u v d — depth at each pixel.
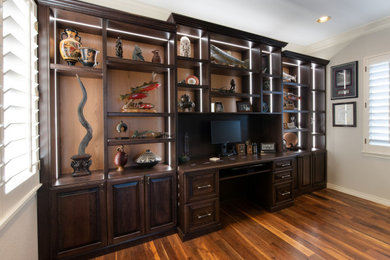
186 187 2.07
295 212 2.66
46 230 1.65
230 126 2.94
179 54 2.58
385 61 2.78
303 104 3.50
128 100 2.19
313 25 2.89
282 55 3.04
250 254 1.83
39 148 1.63
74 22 1.90
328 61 3.47
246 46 2.90
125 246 1.93
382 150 2.87
